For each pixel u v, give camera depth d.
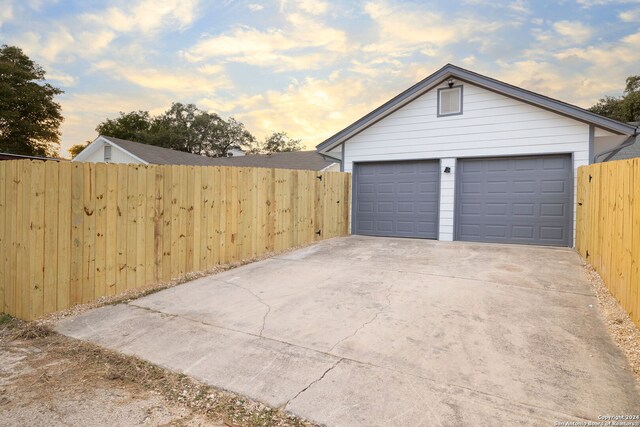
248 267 5.89
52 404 2.28
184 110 35.47
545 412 2.07
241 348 3.01
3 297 3.99
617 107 22.97
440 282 4.87
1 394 2.39
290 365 2.70
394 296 4.30
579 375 2.47
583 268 5.51
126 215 4.57
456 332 3.23
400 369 2.60
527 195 7.81
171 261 5.16
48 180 3.83
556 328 3.29
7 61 26.72
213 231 5.84
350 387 2.38
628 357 2.71
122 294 4.48
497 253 6.80
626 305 3.50
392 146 9.25
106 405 2.27
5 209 3.96
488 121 8.09
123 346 3.12
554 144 7.46
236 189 6.27
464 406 2.14
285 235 7.43
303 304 4.08
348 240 8.67
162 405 2.27
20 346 3.16
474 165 8.36
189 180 5.43
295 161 20.17
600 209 4.82
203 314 3.81
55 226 3.88
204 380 2.54
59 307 3.93
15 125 26.73
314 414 2.12
